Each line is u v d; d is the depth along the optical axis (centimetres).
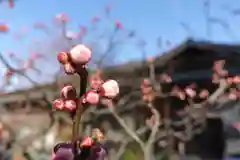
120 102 1047
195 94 1093
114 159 1070
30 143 898
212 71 1093
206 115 1039
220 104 1038
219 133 1049
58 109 120
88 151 117
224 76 1064
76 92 121
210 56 1124
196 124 1055
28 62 952
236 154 991
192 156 1087
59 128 895
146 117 1153
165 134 1090
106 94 121
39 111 1162
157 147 1124
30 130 1125
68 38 960
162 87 1164
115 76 1076
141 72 1116
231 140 1003
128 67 1109
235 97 1029
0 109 1205
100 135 119
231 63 1095
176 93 1111
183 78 1121
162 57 1132
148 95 1046
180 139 1107
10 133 885
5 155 859
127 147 1151
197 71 1122
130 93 1084
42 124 1157
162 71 1146
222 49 1110
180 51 1132
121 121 934
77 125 120
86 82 120
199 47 1120
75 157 117
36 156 815
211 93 1107
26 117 1179
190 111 1052
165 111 1149
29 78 828
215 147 1055
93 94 119
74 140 119
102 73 952
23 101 1150
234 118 1018
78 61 114
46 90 838
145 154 892
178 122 1082
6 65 793
